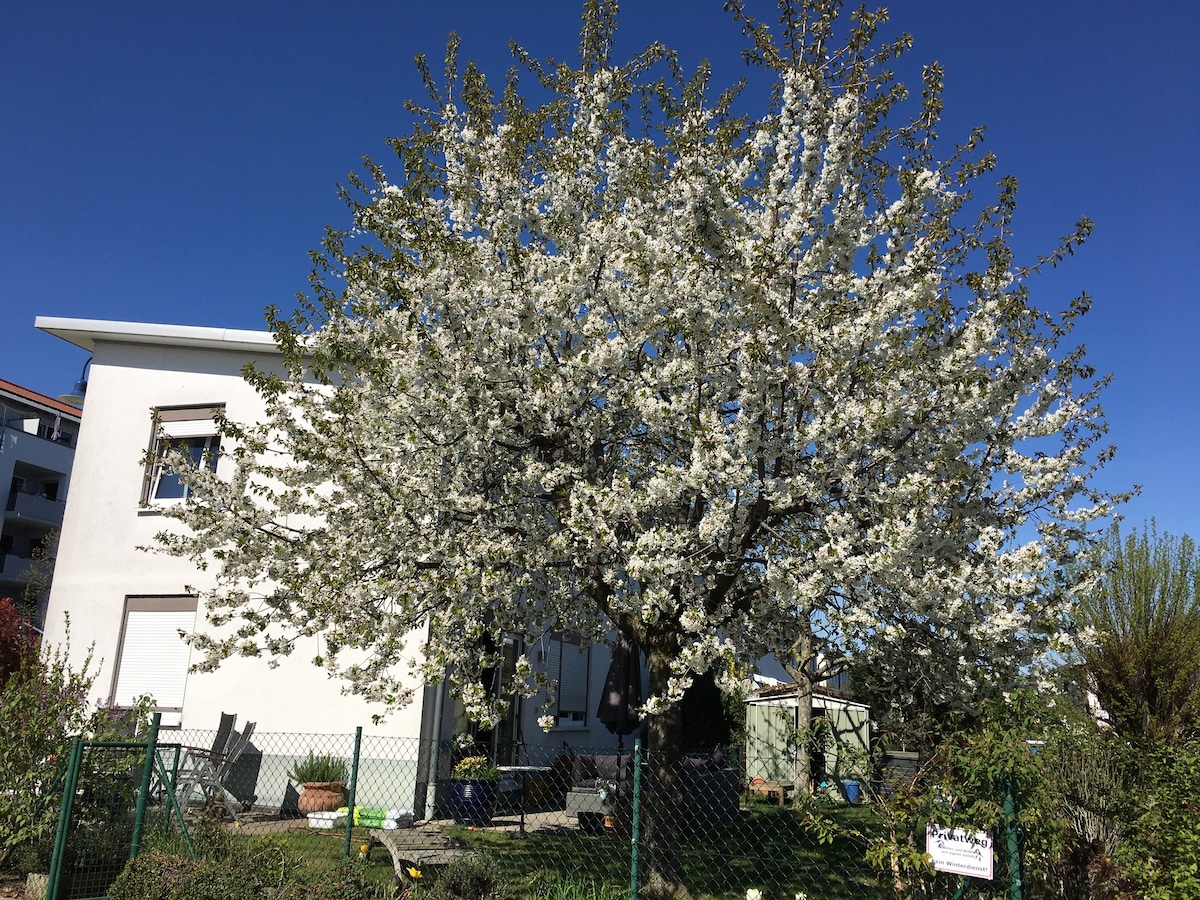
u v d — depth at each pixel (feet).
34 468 86.22
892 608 21.08
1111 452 28.07
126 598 40.04
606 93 25.85
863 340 19.56
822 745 18.52
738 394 21.36
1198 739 18.74
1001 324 20.13
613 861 25.08
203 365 41.91
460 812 32.76
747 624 23.29
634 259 21.66
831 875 24.18
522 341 22.33
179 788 30.91
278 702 36.17
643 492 20.62
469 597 20.20
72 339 43.14
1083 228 20.24
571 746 46.14
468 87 24.72
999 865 15.47
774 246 20.58
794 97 21.21
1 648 37.68
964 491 21.61
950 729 17.87
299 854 23.02
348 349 23.76
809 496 19.94
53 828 21.90
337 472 22.50
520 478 22.44
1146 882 15.60
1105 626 36.58
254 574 23.94
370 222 23.76
